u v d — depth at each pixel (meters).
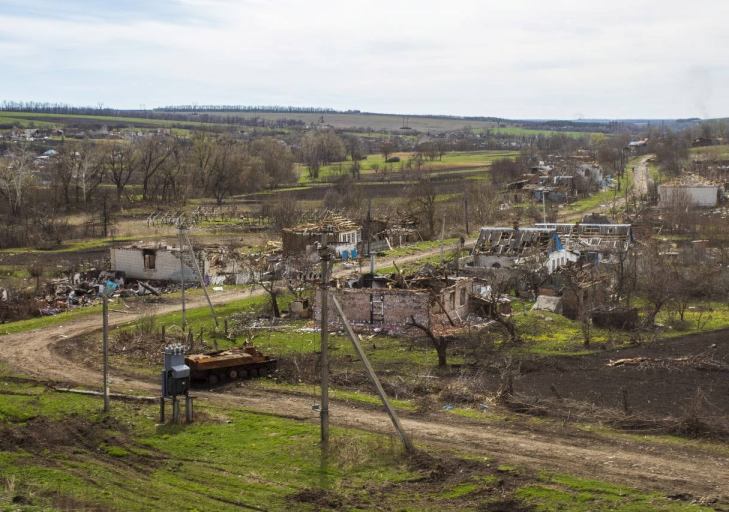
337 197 128.38
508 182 156.62
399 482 27.33
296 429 32.69
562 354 47.12
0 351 46.47
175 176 149.75
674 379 41.19
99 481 27.69
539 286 63.75
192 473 28.34
